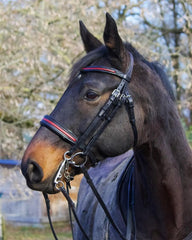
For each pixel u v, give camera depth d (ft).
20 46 17.92
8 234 21.90
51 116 5.56
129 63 5.86
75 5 18.26
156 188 5.83
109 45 5.69
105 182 7.98
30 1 18.98
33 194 18.01
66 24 19.65
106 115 5.47
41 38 17.75
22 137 20.45
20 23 17.65
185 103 21.80
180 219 5.82
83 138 5.42
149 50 19.26
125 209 6.26
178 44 28.43
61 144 5.43
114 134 5.53
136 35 22.12
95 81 5.51
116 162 9.02
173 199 5.80
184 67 21.24
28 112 19.80
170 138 5.96
